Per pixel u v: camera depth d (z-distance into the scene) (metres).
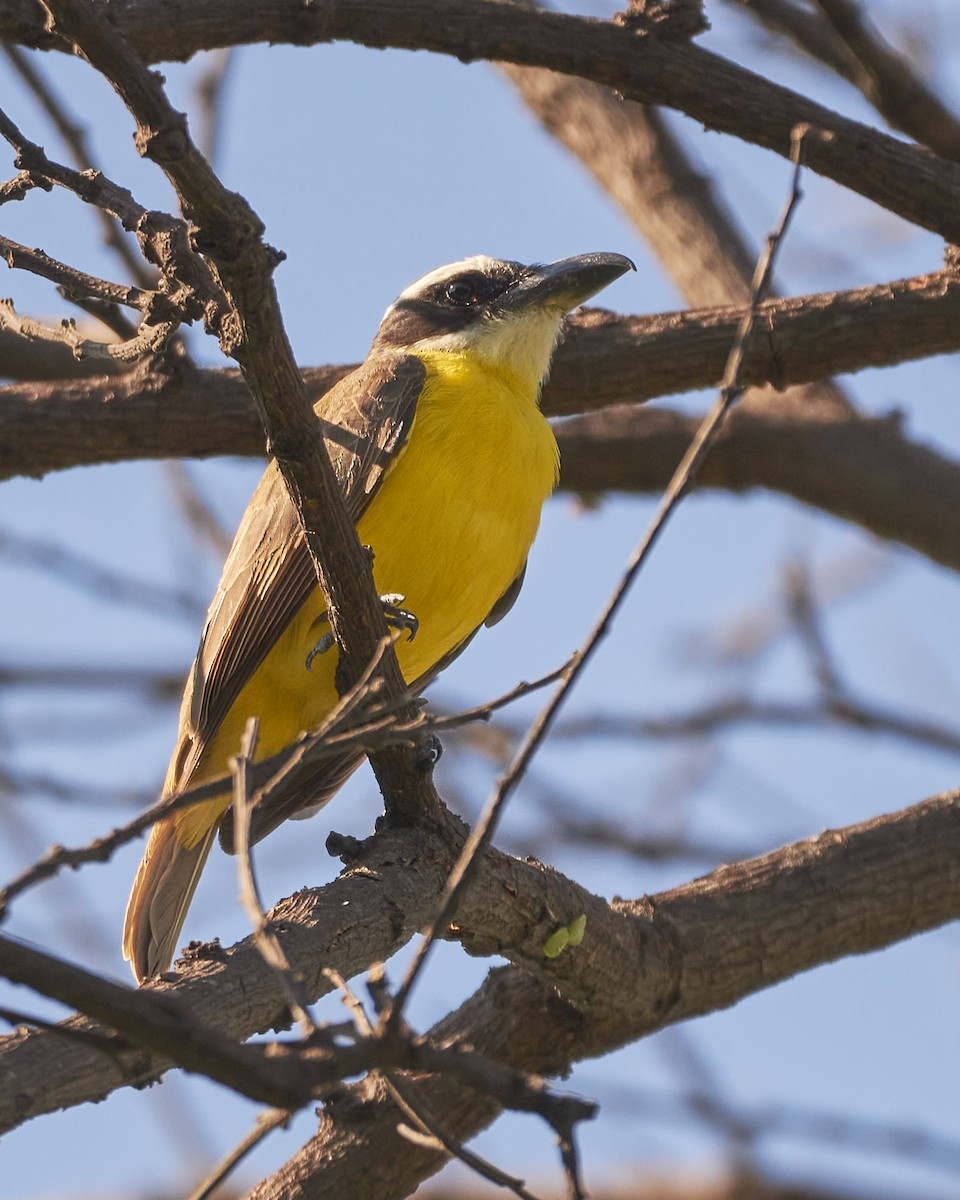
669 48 10.60
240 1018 7.29
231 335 7.39
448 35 10.52
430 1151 9.13
